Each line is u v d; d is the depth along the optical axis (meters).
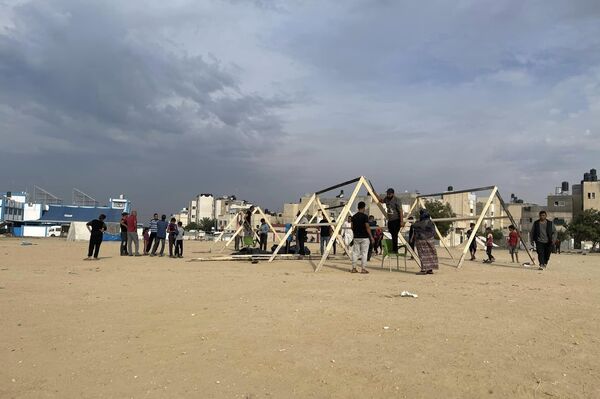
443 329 6.67
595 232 61.88
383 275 13.71
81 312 7.92
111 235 52.47
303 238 21.77
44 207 93.44
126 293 9.94
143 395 4.44
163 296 9.54
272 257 18.75
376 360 5.32
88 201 92.19
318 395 4.43
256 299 9.09
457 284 11.67
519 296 9.78
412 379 4.77
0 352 5.70
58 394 4.48
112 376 4.91
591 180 94.88
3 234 77.69
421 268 14.23
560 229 84.88
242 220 27.62
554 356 5.50
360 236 14.28
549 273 15.77
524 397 4.36
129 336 6.38
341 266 16.67
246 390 4.54
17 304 8.60
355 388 4.57
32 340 6.20
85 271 14.50
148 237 24.73
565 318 7.55
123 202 94.06
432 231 14.38
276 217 113.44
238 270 15.04
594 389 4.54
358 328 6.70
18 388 4.62
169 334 6.46
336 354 5.53
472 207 96.81
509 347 5.82
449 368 5.06
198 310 8.02
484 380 4.74
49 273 13.76
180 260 19.58
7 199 87.25
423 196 20.89
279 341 6.06
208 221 137.38
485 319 7.35
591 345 5.98
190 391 4.52
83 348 5.85
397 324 6.95
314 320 7.20
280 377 4.86
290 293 9.88
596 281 13.36
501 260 23.97
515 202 118.38
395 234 15.26
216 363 5.26
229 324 6.96
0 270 14.48
